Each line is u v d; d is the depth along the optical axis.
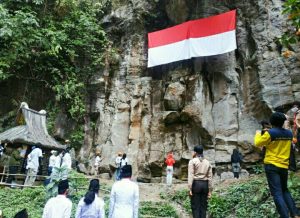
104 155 19.50
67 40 20.56
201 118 17.59
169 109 18.67
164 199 12.14
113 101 20.78
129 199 5.33
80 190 12.17
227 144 17.08
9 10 19.34
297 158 11.24
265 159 5.23
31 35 18.92
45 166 15.92
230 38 16.67
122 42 21.73
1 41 19.27
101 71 21.27
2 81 20.69
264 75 16.34
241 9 18.28
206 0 18.78
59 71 20.33
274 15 16.97
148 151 18.73
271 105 15.71
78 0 21.92
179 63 19.48
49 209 5.22
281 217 4.78
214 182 12.93
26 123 15.52
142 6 21.06
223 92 18.03
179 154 17.95
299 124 5.92
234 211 9.27
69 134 20.38
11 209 10.43
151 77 20.38
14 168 15.48
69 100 20.61
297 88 15.32
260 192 9.03
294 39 8.55
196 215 7.21
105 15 22.25
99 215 5.39
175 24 20.20
